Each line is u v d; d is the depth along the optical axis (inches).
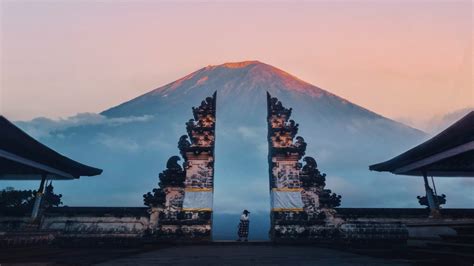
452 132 351.9
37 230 470.6
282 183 560.4
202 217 534.3
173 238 520.7
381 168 529.7
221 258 307.7
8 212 515.8
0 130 366.3
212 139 593.0
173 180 557.0
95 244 508.4
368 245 502.3
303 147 581.9
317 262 274.2
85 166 577.0
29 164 458.0
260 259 297.7
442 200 538.0
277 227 530.9
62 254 350.9
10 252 370.9
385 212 546.3
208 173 565.0
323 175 568.4
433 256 323.9
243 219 602.9
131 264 258.4
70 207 537.3
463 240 318.3
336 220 539.5
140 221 532.7
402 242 521.7
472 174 511.5
